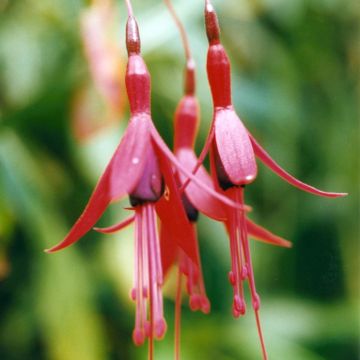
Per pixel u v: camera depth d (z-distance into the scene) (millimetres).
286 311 413
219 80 229
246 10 437
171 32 334
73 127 349
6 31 383
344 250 473
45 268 349
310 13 469
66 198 382
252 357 378
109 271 360
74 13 365
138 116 224
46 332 344
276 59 446
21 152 360
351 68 487
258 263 419
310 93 484
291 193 459
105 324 383
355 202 473
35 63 379
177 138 250
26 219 354
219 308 402
